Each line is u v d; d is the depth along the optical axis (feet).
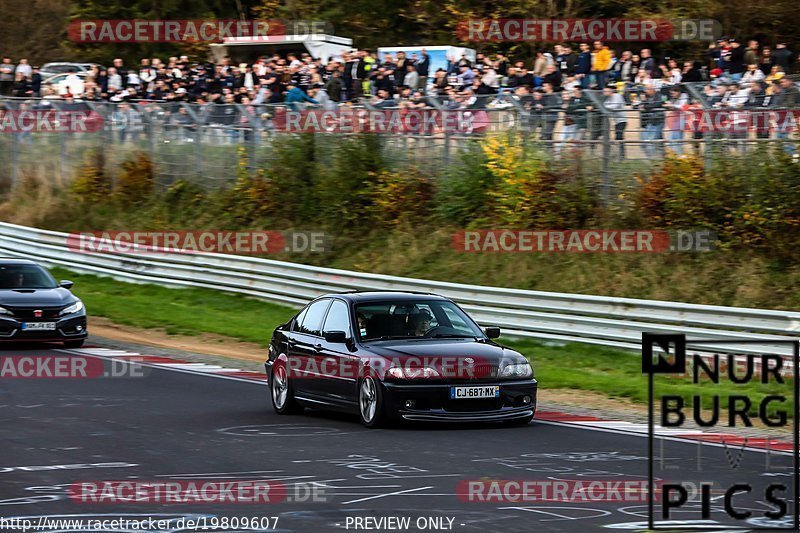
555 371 198.39
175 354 227.40
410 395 134.21
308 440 127.75
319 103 328.90
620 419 148.15
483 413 135.64
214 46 404.57
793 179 245.65
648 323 211.82
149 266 320.70
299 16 492.13
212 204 350.23
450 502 92.38
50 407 157.69
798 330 191.01
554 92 288.51
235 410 156.87
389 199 313.53
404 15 470.80
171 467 109.91
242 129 347.15
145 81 379.55
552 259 268.62
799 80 243.19
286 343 156.46
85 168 381.81
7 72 407.44
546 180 280.51
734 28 385.70
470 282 273.75
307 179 335.26
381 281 260.83
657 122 263.29
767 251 242.99
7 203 391.65
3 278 240.12
